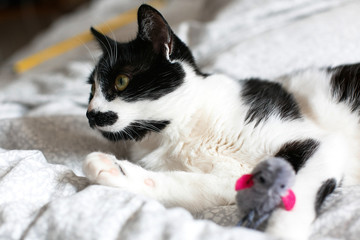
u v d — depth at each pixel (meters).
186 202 0.35
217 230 0.28
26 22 1.77
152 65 0.39
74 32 1.01
